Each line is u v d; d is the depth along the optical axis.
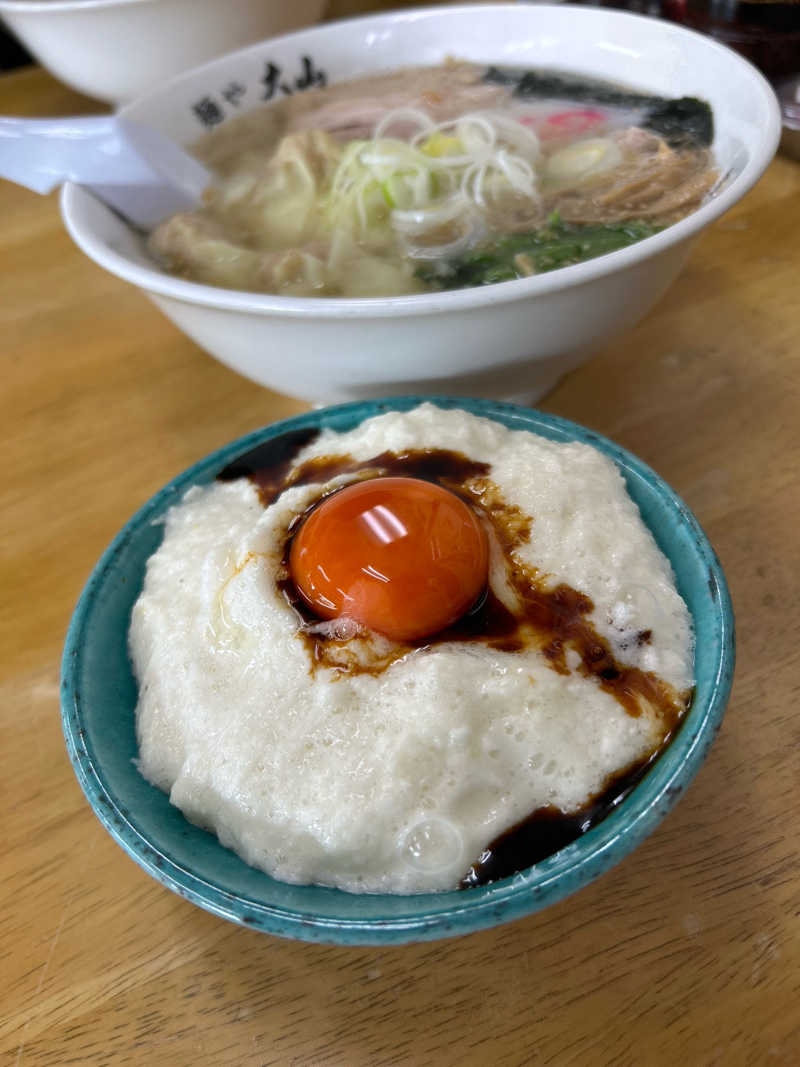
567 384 0.26
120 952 0.16
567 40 0.28
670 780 0.13
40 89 0.46
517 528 0.17
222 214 0.26
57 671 0.21
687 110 0.25
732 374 0.25
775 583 0.20
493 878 0.14
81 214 0.22
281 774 0.15
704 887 0.15
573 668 0.15
